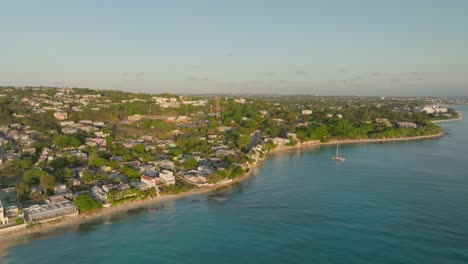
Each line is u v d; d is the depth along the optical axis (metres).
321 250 160.88
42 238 171.12
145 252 158.50
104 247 162.88
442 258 153.75
